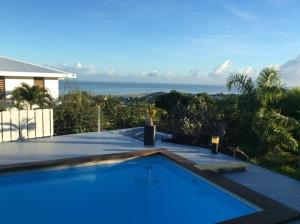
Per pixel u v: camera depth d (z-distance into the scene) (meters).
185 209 7.20
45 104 14.94
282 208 6.25
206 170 8.52
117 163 9.71
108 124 14.86
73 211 7.05
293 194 7.27
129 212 7.07
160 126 13.91
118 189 8.27
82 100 15.12
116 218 6.81
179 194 8.00
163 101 17.61
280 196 7.15
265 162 9.64
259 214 5.96
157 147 11.02
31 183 8.45
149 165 9.99
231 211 7.07
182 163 9.08
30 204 7.34
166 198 7.78
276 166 9.33
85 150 10.29
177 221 6.70
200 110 12.34
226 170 8.66
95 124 14.19
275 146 10.29
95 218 6.80
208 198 7.78
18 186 8.26
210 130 11.81
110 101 16.16
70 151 10.12
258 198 6.76
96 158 9.34
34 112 11.54
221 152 10.65
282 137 10.02
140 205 7.38
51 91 20.02
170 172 9.43
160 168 9.76
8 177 8.32
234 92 11.41
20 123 11.26
